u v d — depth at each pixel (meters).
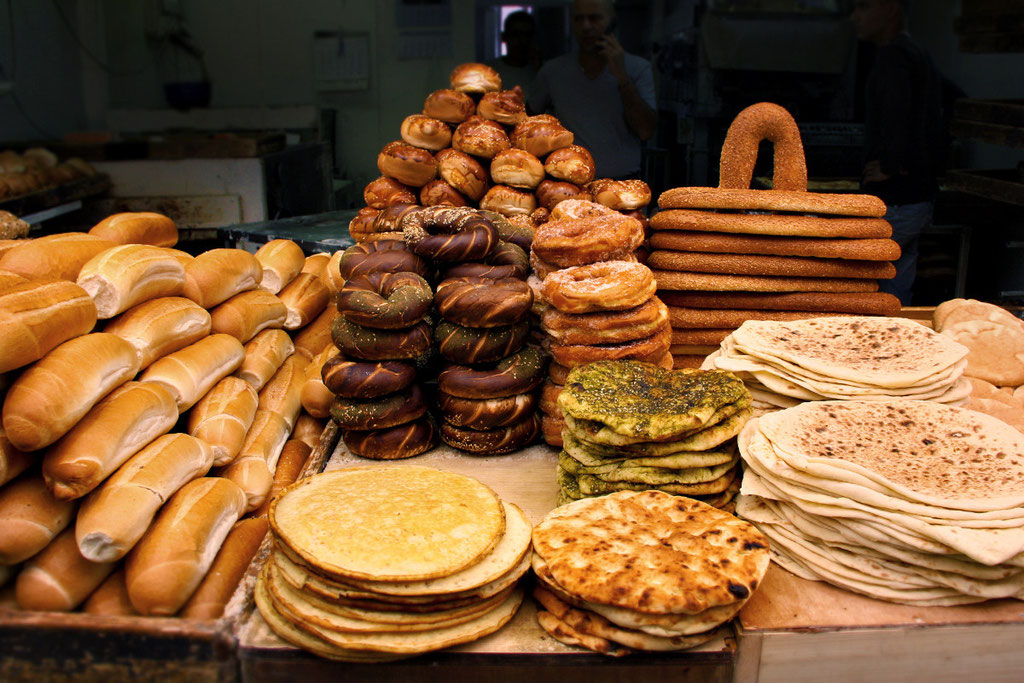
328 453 2.15
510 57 4.24
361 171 5.70
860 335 2.07
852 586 1.48
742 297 2.28
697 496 1.72
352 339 1.98
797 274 2.24
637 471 1.68
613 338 1.92
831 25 3.66
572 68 3.61
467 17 5.24
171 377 1.86
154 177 4.59
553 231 2.09
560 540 1.51
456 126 2.82
